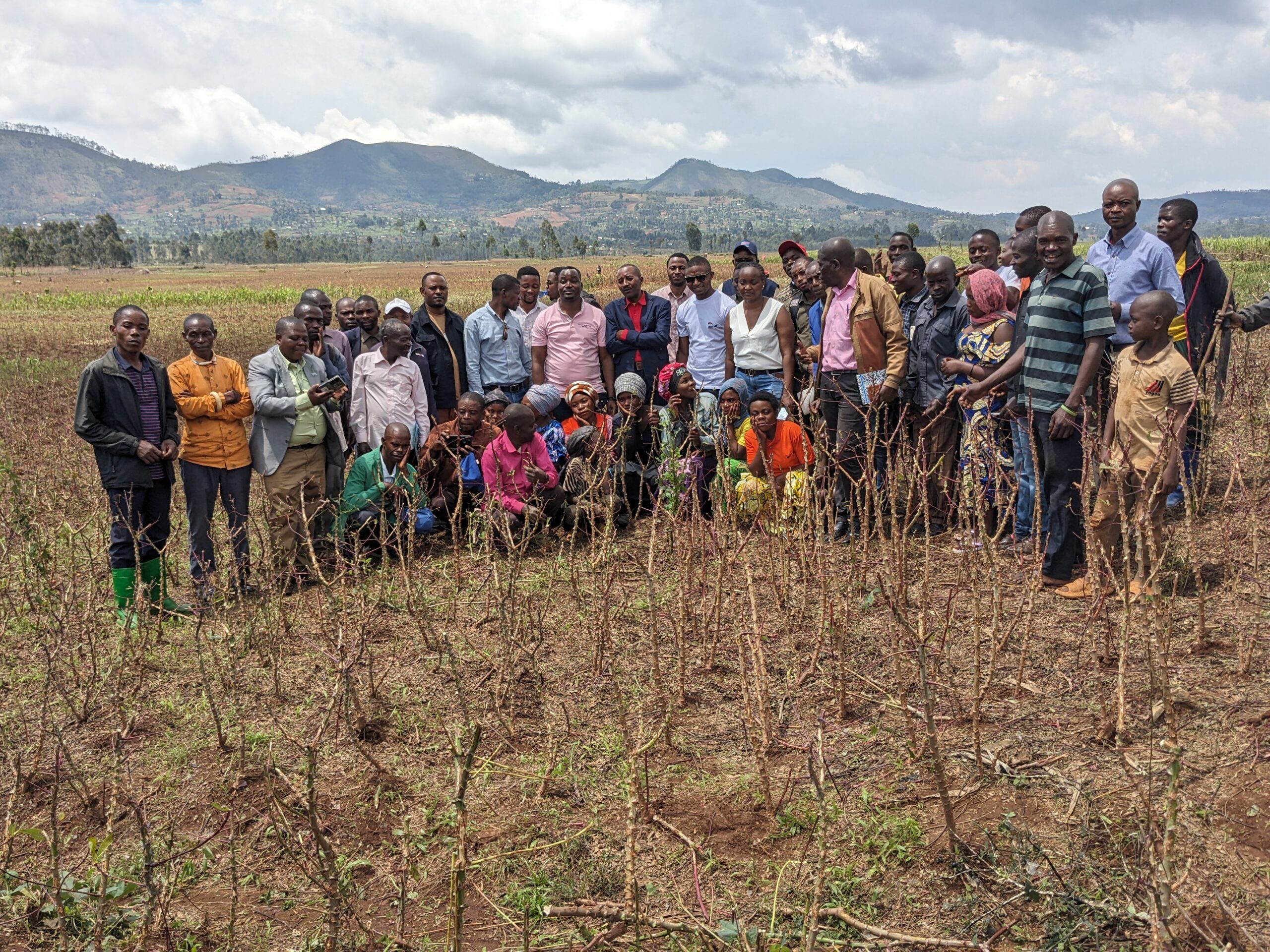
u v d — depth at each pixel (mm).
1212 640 4680
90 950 3215
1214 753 3758
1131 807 3488
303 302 7543
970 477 5613
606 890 3371
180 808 4086
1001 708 4332
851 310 6824
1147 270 6137
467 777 2809
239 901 3477
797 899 3227
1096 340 5297
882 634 5238
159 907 3307
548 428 8023
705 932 3000
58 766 3732
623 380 7879
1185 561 5473
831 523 5723
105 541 6457
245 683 5301
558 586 6504
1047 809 3557
